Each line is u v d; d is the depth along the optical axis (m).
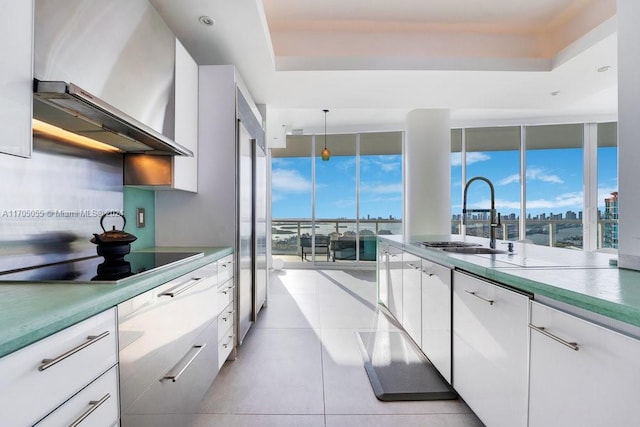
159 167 1.98
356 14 2.81
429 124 4.92
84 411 0.84
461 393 1.68
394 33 3.08
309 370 2.20
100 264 1.42
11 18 0.88
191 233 2.34
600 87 3.34
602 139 5.56
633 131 1.28
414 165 5.02
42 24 1.02
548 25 2.98
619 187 1.35
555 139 5.71
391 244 3.11
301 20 2.90
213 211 2.33
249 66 2.87
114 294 0.96
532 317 1.15
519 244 2.46
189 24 2.28
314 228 6.47
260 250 3.28
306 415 1.71
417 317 2.35
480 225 5.98
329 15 2.83
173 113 1.94
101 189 1.79
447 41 3.09
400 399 1.84
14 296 0.91
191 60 2.21
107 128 1.48
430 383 2.02
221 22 2.26
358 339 2.73
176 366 1.38
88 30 1.24
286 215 6.63
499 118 5.55
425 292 2.19
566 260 1.59
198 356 1.62
